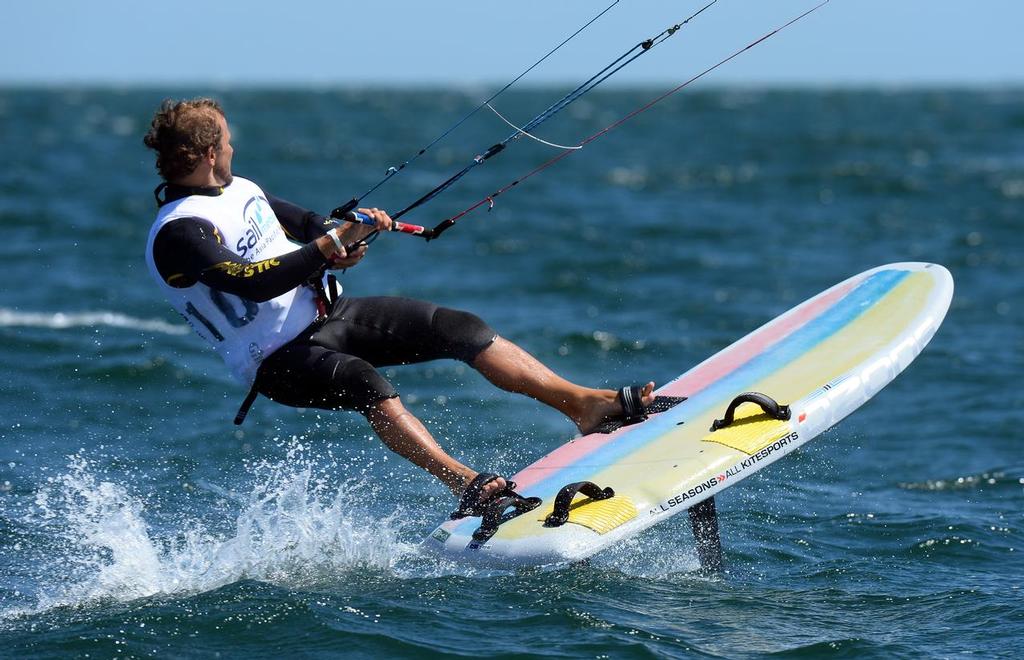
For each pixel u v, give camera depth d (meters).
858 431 31.77
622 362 39.69
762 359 21.16
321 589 18.66
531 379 19.22
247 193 18.31
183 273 17.62
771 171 115.38
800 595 18.92
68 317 42.66
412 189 99.06
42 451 27.52
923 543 22.05
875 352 20.27
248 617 17.44
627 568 20.06
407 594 18.41
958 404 34.62
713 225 75.44
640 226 74.38
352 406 18.44
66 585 19.22
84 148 137.50
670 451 18.84
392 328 18.92
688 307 49.19
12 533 21.77
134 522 22.45
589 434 20.00
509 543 17.62
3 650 16.45
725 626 17.38
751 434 18.81
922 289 22.11
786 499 25.33
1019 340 43.38
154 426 30.19
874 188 97.94
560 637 16.75
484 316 46.50
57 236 62.88
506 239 68.12
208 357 37.69
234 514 23.41
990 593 18.95
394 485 25.59
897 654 16.33
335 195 94.19
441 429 30.86
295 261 17.20
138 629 17.08
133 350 37.56
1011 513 24.34
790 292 52.81
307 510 22.78
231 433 29.75
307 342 18.53
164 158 17.88
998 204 86.25
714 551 20.02
